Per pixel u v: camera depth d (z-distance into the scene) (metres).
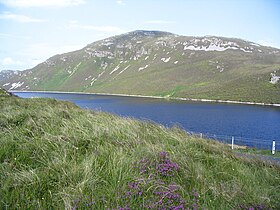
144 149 6.95
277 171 7.77
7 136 7.43
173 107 115.56
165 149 7.35
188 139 9.27
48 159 6.10
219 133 52.53
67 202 4.57
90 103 134.75
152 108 108.06
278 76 170.12
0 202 4.49
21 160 6.19
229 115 87.62
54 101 19.73
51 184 5.21
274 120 76.25
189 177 5.93
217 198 5.30
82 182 5.09
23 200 4.68
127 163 6.04
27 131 8.09
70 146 7.00
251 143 31.66
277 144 30.64
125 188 5.16
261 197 5.46
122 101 157.88
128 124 9.67
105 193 5.01
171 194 5.02
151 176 5.71
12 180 5.18
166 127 10.95
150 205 4.65
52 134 7.86
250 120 75.75
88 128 8.67
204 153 7.98
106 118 10.73
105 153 6.60
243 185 6.03
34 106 14.67
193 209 4.79
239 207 5.01
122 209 4.43
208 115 86.06
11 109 12.37
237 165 7.56
